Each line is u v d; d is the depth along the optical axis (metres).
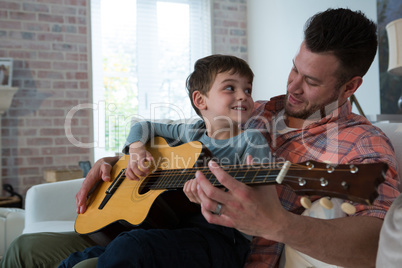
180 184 1.12
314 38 1.22
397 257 0.71
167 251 1.04
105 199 1.42
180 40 4.84
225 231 1.14
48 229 1.85
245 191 0.80
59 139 4.33
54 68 4.34
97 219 1.39
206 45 4.92
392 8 3.19
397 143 1.28
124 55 4.62
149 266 1.02
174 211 1.22
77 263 1.17
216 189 0.83
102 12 4.55
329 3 3.68
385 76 3.26
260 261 1.14
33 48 4.28
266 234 0.86
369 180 0.72
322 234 0.86
